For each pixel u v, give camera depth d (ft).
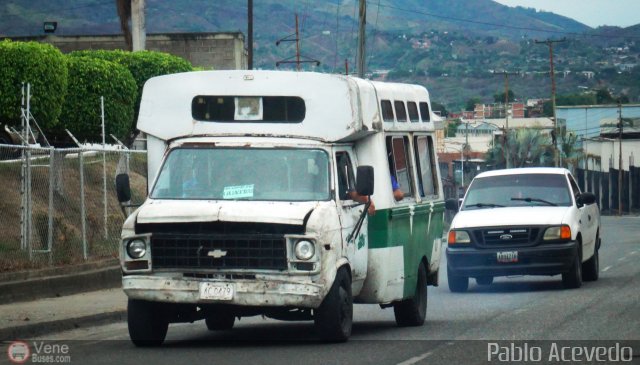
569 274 145.69
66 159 179.42
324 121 95.61
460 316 117.91
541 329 101.76
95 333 108.88
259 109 96.58
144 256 89.71
